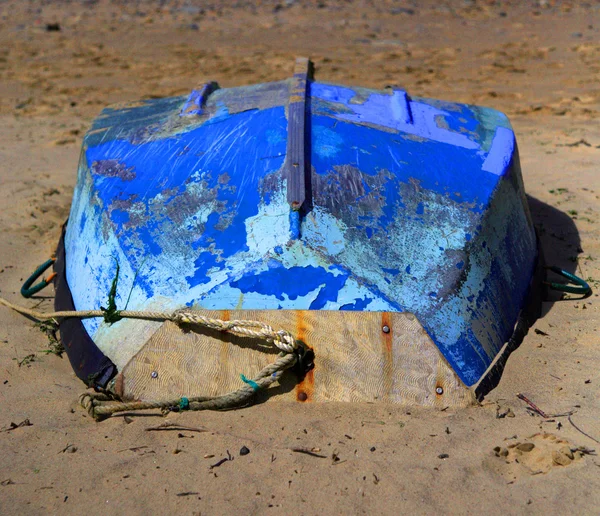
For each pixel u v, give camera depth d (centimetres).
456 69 785
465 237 281
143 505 219
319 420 246
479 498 219
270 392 255
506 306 284
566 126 575
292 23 1044
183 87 727
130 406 251
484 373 260
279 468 229
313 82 364
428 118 344
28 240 395
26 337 304
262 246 265
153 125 343
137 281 272
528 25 1003
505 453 232
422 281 266
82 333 280
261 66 802
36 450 239
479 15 1082
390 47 891
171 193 294
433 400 253
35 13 1148
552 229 387
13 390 268
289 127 304
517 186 328
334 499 219
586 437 237
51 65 834
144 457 234
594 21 1007
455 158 314
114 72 801
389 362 254
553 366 270
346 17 1078
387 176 291
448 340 258
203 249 271
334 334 255
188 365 257
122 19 1090
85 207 315
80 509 218
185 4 1200
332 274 259
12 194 455
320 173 286
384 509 216
